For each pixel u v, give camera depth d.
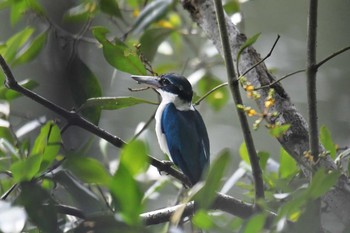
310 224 6.53
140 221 6.26
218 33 10.12
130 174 6.02
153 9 11.35
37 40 11.22
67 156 7.06
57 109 8.63
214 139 17.58
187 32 14.08
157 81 11.98
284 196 9.18
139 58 10.09
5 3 11.83
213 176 6.23
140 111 17.23
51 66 13.15
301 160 8.22
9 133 10.13
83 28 11.42
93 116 9.67
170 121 11.40
